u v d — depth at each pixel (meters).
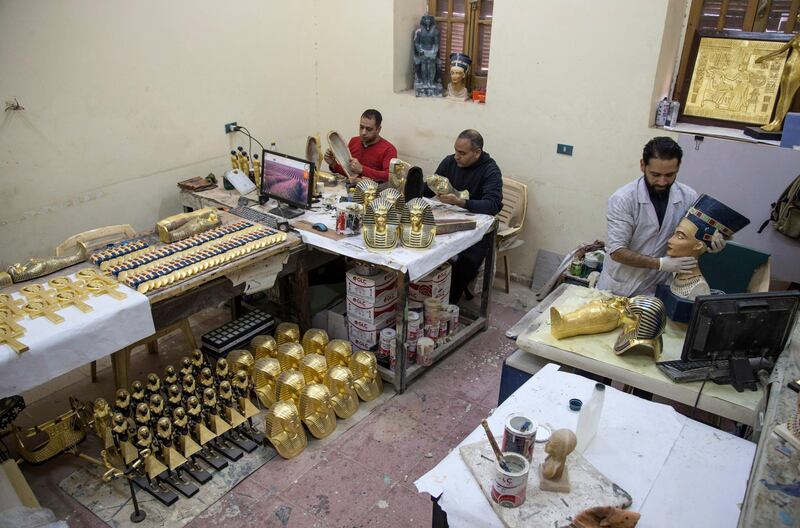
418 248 2.92
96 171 3.56
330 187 3.87
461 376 3.26
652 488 1.52
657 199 2.46
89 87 3.39
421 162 4.56
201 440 2.55
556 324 2.20
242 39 4.18
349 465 2.61
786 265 3.21
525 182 4.12
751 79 3.33
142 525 2.29
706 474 1.57
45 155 3.30
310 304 3.51
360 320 3.15
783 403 1.58
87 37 3.31
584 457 1.61
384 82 4.49
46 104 3.23
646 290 2.62
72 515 2.34
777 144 3.17
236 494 2.44
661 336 2.08
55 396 3.07
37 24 3.09
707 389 1.92
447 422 2.89
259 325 3.22
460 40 4.38
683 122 3.64
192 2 3.79
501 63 3.90
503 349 3.52
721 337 1.90
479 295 4.09
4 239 3.25
